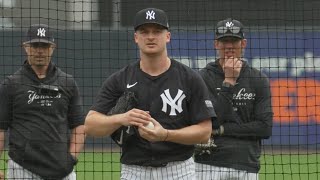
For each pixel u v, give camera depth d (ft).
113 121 59.98
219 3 150.92
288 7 152.66
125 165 62.59
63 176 76.48
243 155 76.07
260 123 76.23
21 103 75.46
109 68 148.87
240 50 77.56
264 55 151.53
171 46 144.87
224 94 75.97
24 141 75.25
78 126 78.74
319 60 152.56
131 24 155.43
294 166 132.46
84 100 149.59
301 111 151.64
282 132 150.82
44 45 75.82
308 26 154.30
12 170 75.82
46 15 155.63
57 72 77.46
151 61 61.41
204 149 75.72
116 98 62.44
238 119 76.23
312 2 152.97
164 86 61.36
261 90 76.89
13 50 140.67
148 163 61.46
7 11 153.58
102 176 117.39
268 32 141.79
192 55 143.74
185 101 61.36
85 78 149.48
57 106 76.33
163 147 61.11
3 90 75.66
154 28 60.80
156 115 61.16
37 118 75.72
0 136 76.07
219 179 76.23
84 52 150.71
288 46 152.87
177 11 148.36
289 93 152.46
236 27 77.25
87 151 143.13
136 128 60.59
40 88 75.66
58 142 76.07
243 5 151.64
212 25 148.97
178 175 61.72
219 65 77.46
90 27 153.28
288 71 152.05
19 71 76.43
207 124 61.67
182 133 60.08
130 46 149.79
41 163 75.51
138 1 155.12
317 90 152.87
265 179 111.75
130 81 61.77
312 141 151.02
